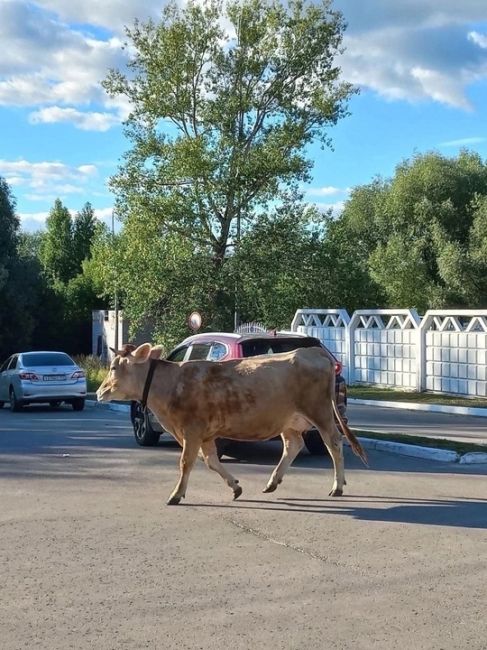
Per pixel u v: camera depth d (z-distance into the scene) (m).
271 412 9.26
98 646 4.95
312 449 13.12
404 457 12.91
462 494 9.70
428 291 47.72
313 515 8.55
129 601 5.79
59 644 4.99
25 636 5.13
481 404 23.72
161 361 9.44
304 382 9.38
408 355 29.97
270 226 38.72
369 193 57.66
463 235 49.91
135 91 39.38
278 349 12.55
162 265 38.28
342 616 5.45
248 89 39.91
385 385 31.20
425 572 6.46
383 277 49.03
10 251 52.19
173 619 5.41
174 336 38.62
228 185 37.47
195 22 38.94
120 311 51.03
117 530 7.92
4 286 49.88
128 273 38.84
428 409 23.36
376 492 9.82
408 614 5.48
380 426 18.53
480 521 8.27
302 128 39.25
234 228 39.44
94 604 5.73
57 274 75.12
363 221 55.81
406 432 17.09
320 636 5.08
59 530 7.93
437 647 4.90
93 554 7.05
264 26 39.00
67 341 61.09
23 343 51.56
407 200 51.62
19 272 51.91
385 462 12.36
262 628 5.23
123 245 40.66
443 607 5.62
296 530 7.89
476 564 6.69
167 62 38.81
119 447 14.23
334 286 41.12
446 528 7.96
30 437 15.91
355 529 7.92
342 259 41.72
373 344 31.84
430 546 7.27
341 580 6.25
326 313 34.81
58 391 23.61
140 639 5.06
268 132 39.91
